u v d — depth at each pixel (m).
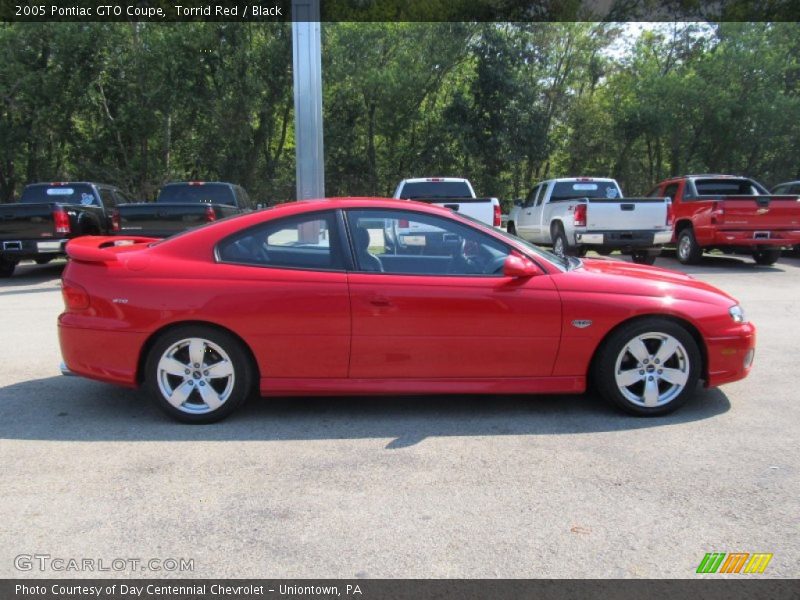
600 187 14.41
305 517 3.06
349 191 27.98
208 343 4.19
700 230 12.77
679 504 3.17
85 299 4.21
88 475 3.50
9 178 26.38
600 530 2.94
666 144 29.12
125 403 4.72
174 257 4.26
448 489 3.34
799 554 2.75
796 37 26.11
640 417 4.38
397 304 4.16
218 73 24.31
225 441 3.99
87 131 25.34
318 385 4.25
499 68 26.14
